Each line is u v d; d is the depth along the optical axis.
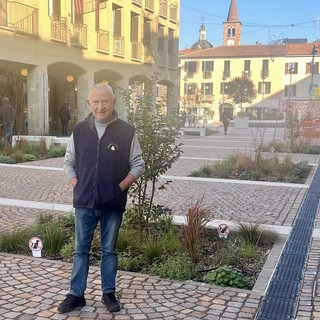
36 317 3.62
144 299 3.98
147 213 5.49
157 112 5.35
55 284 4.29
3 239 5.34
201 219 5.56
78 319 3.60
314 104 21.88
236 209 7.72
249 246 5.31
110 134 3.55
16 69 19.69
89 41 25.64
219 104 72.31
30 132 22.16
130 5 29.33
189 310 3.79
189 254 4.94
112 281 3.78
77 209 3.62
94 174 3.53
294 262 4.98
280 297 4.06
